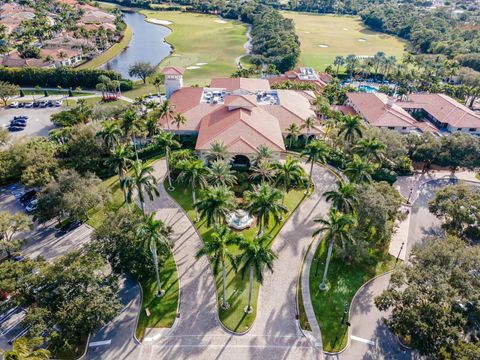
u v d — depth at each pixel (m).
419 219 73.88
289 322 51.12
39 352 38.03
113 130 73.81
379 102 114.06
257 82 120.75
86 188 66.12
